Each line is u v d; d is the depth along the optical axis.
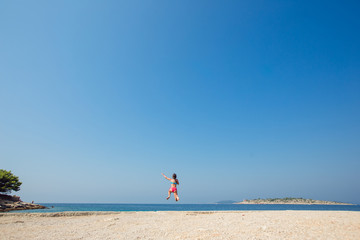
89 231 13.80
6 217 23.45
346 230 11.81
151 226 15.09
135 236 11.64
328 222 14.14
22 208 51.38
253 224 14.18
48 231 13.92
